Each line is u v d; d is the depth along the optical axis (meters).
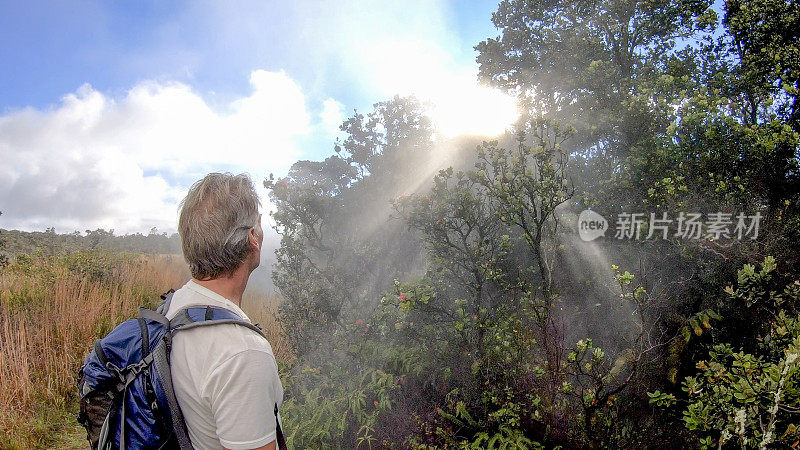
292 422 3.54
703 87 3.88
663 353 3.22
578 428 2.74
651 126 4.07
